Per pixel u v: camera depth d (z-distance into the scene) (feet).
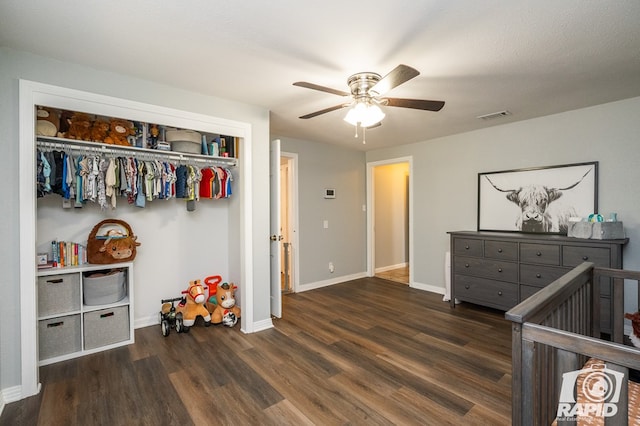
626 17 5.36
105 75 7.57
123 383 6.96
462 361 7.92
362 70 7.44
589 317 6.73
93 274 9.10
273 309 11.36
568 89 8.66
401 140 15.10
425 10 5.19
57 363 7.89
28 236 6.59
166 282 10.85
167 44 6.34
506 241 10.73
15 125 6.53
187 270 11.28
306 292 14.89
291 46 6.39
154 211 10.60
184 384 6.91
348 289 15.47
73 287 8.25
